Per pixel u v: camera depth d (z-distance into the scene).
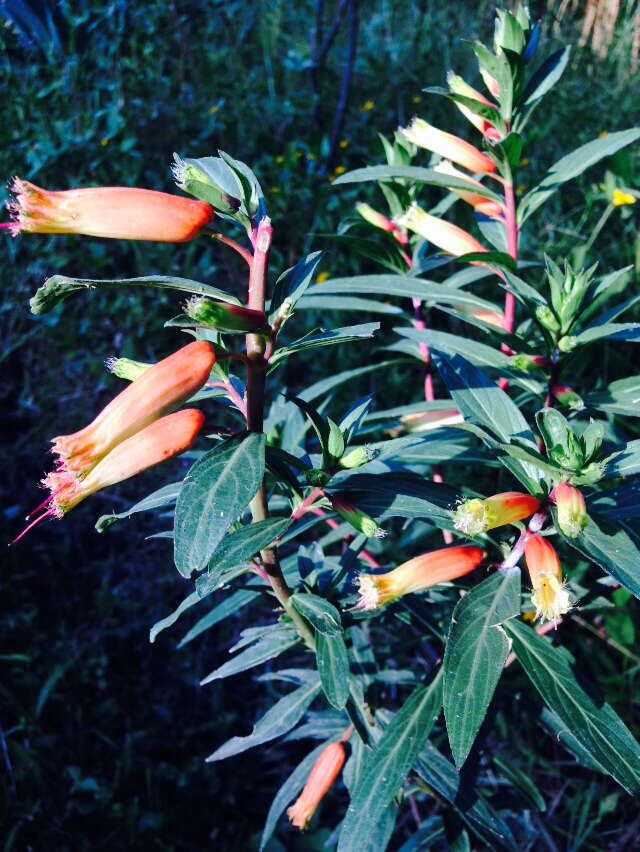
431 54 6.83
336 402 4.45
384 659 2.93
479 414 1.83
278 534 1.59
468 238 2.22
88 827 3.30
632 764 1.62
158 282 1.39
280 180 5.38
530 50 2.19
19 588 4.05
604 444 1.83
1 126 5.25
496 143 2.13
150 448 1.40
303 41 6.61
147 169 5.61
